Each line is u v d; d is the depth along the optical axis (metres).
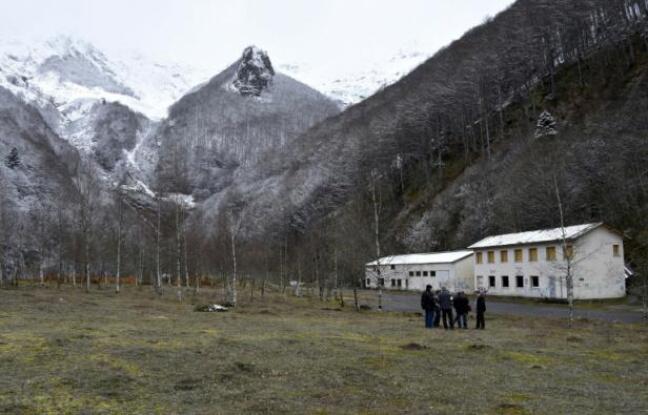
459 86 138.38
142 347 17.14
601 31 119.12
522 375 14.27
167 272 84.00
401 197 107.19
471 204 84.38
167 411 10.00
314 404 10.74
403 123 139.75
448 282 69.94
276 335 21.50
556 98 102.50
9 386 11.61
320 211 106.44
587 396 11.98
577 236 51.34
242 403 10.69
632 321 33.50
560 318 34.66
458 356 17.27
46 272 76.69
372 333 23.45
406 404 10.93
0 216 67.06
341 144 155.25
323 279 51.72
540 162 72.38
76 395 11.00
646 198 60.28
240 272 59.50
